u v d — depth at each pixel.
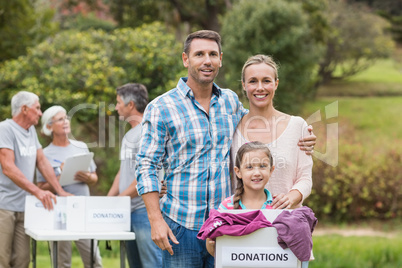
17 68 12.70
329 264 8.18
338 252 8.75
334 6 22.80
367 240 10.08
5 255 5.41
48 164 5.64
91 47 12.80
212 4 18.77
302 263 3.39
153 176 3.73
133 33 13.20
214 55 3.81
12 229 5.46
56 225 5.05
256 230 3.31
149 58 12.67
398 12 27.52
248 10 17.27
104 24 20.69
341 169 12.02
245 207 3.64
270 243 3.31
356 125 19.72
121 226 4.73
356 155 12.70
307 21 18.56
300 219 3.32
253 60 3.85
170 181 3.81
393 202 12.09
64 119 5.78
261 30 16.95
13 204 5.44
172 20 20.09
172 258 3.80
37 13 15.34
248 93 3.85
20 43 14.62
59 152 5.82
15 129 5.40
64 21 20.31
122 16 20.23
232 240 3.33
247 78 3.84
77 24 20.27
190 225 3.75
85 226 4.66
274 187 3.77
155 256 5.22
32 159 5.52
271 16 16.95
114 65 12.84
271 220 3.42
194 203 3.75
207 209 3.76
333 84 24.27
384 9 27.47
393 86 24.27
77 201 4.67
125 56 12.65
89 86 12.00
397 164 12.36
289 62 17.11
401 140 16.89
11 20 14.56
